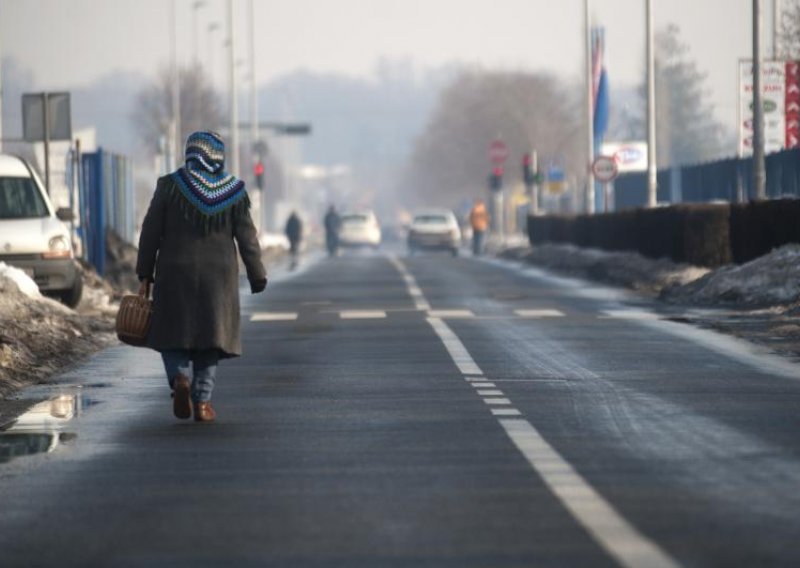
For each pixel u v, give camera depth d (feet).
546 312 220.43
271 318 214.90
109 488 82.23
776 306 214.48
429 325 197.06
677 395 120.98
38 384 134.92
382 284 315.78
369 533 69.31
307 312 227.61
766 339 171.32
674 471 84.69
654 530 68.64
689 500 75.87
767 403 115.65
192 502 77.82
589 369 141.59
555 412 111.24
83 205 272.72
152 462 90.89
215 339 105.70
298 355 158.92
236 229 107.34
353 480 83.51
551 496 77.56
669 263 298.97
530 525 70.33
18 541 69.26
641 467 86.17
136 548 67.15
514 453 92.12
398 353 159.53
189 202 106.01
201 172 107.04
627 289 284.00
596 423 105.19
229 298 106.83
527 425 104.47
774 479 81.76
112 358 158.51
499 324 197.57
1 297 179.22
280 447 96.07
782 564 61.67
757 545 65.26
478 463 88.53
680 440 96.78
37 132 252.42
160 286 106.11
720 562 62.03
